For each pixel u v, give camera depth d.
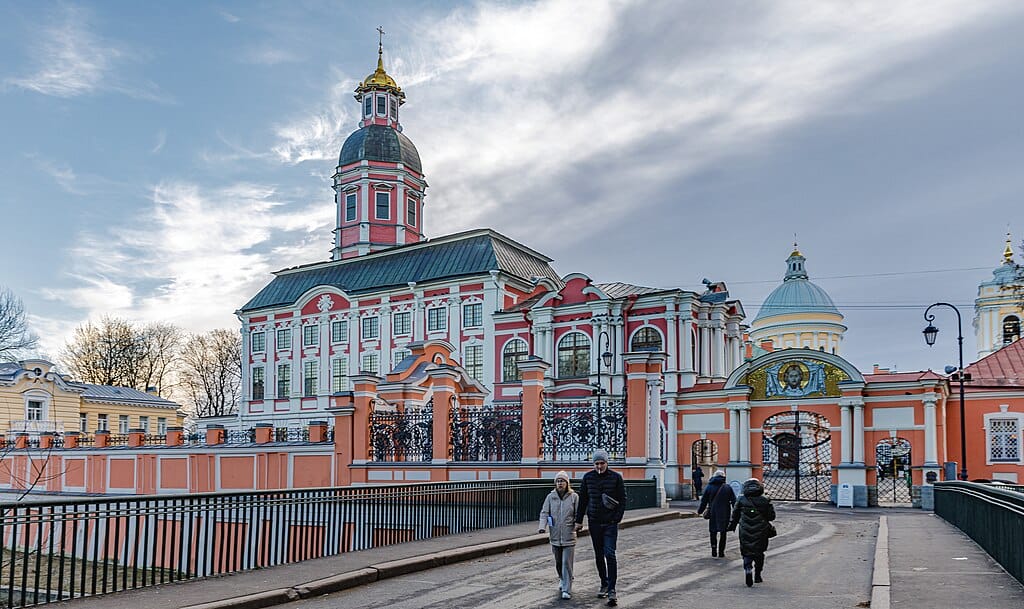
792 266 86.06
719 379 50.25
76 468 40.16
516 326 54.41
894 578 12.78
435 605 11.76
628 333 50.31
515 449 27.97
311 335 64.94
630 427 26.28
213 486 34.56
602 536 12.02
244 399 68.25
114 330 86.88
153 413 68.62
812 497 40.56
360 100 73.56
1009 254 70.44
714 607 11.30
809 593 12.23
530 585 13.22
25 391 58.62
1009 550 13.20
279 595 12.08
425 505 18.66
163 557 13.12
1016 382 39.00
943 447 36.22
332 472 30.77
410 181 71.38
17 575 24.44
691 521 24.33
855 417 36.19
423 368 32.66
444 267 59.66
